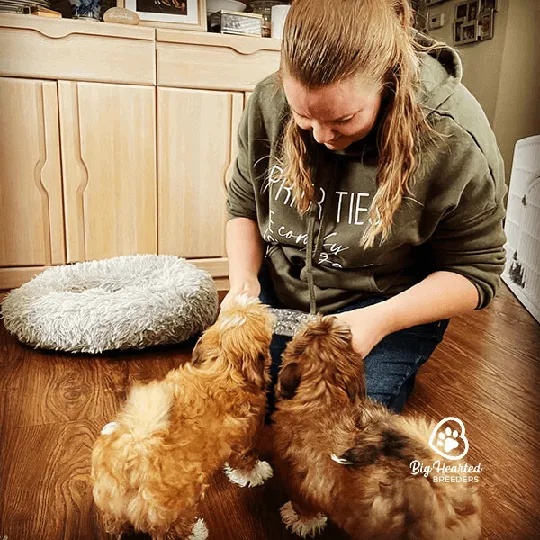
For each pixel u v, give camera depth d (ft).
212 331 2.59
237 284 3.29
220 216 6.51
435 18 4.58
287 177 3.09
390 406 3.05
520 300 5.39
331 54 2.17
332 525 2.53
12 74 5.42
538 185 5.04
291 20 2.26
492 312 5.11
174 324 4.64
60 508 2.66
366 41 2.23
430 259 3.34
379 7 2.33
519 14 4.49
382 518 2.09
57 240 5.97
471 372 3.83
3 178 5.62
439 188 2.82
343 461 2.19
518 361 4.02
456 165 2.75
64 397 3.82
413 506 2.04
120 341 4.48
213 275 6.64
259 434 2.69
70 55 5.56
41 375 4.16
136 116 5.92
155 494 2.14
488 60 4.67
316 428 2.29
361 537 2.17
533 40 4.55
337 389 2.34
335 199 3.10
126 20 5.90
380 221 2.80
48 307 4.56
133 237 6.23
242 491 2.75
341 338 2.43
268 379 2.61
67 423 3.46
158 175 6.16
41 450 3.14
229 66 6.11
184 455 2.22
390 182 2.69
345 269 3.27
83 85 5.68
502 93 4.73
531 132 5.12
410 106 2.57
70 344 4.45
